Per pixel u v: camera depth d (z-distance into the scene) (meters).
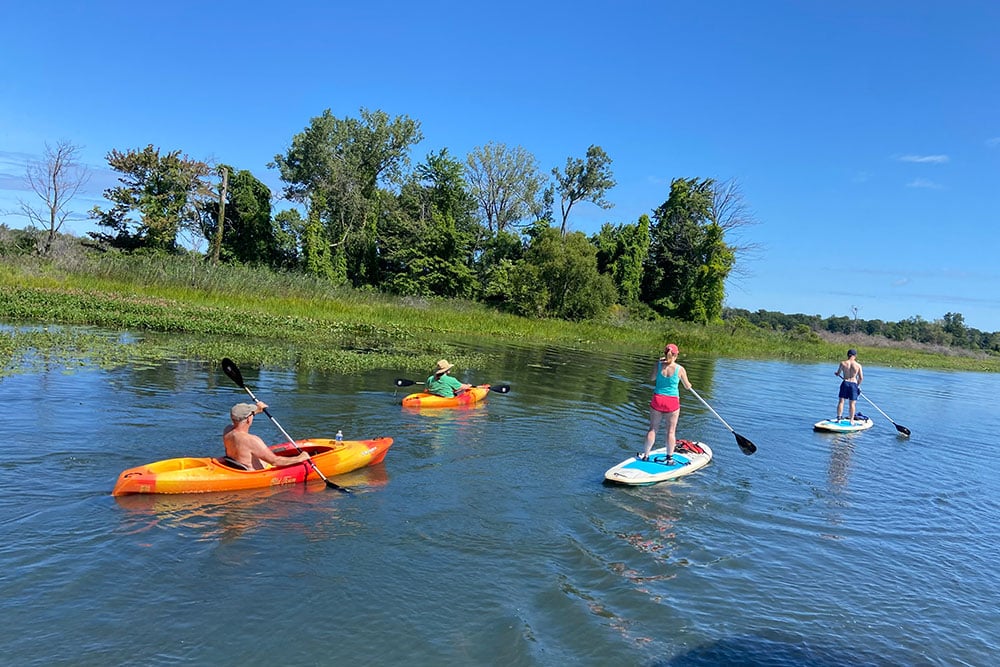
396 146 55.72
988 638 5.62
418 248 48.72
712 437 12.80
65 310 21.64
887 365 43.00
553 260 45.25
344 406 12.48
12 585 5.23
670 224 59.84
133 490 7.19
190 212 43.16
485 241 56.69
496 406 13.95
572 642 5.09
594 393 16.89
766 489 9.42
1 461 7.90
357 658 4.67
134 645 4.61
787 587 6.31
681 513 8.11
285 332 23.30
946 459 12.52
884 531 8.05
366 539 6.64
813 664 5.04
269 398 12.48
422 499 7.92
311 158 51.69
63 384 12.10
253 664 4.52
